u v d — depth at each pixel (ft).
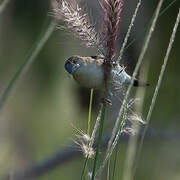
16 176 37.52
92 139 15.98
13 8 49.55
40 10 49.32
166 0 38.58
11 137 41.88
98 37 15.37
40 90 46.60
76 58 18.60
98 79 17.87
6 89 16.98
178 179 36.52
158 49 39.01
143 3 34.71
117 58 16.52
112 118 21.85
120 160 27.35
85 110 41.16
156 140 36.68
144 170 36.47
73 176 37.65
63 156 37.63
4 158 37.76
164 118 38.04
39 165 38.50
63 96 44.45
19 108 45.11
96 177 16.17
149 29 15.87
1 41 50.21
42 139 42.34
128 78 17.54
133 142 17.19
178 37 39.86
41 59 46.16
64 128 42.11
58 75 46.70
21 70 17.25
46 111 44.60
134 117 16.16
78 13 15.17
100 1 15.11
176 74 39.86
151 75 39.01
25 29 50.08
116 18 15.11
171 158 37.14
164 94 38.99
